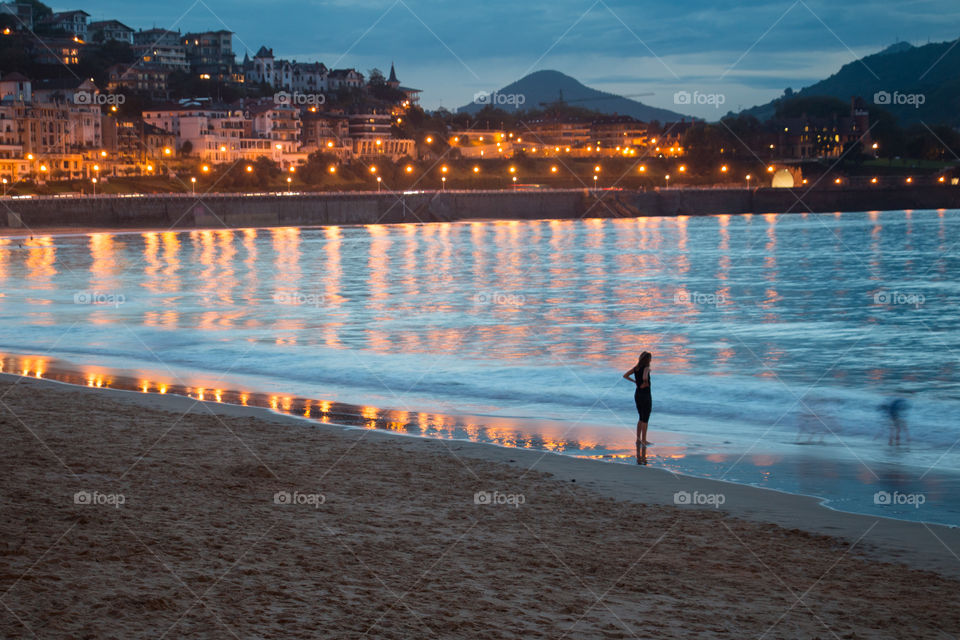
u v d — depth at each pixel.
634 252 132.75
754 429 24.38
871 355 40.38
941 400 29.08
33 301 67.88
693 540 14.47
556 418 25.78
